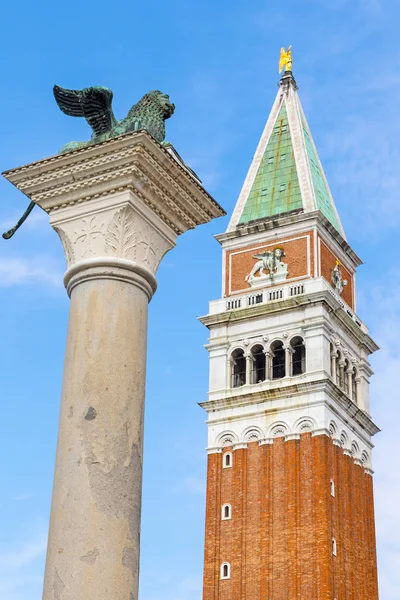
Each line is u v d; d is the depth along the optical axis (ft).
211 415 362.74
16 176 69.62
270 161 404.98
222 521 345.10
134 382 63.87
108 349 63.67
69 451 61.11
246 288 377.71
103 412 61.82
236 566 335.26
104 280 65.72
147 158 66.23
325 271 374.02
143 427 64.03
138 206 67.46
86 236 67.26
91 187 67.72
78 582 57.72
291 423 346.13
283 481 339.98
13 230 72.23
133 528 60.44
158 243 69.67
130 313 65.51
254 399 355.77
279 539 332.19
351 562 337.11
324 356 351.67
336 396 352.08
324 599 315.78
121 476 60.85
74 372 63.36
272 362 361.10
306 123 423.23
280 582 325.83
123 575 58.75
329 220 388.16
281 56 435.12
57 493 60.75
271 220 382.83
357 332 379.14
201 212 72.43
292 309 362.94
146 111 71.77
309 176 391.65
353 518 346.13
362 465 363.97
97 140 69.31
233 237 389.39
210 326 377.09
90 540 58.59
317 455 337.11
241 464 349.00
